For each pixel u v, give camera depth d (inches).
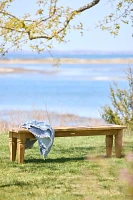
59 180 384.5
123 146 548.1
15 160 478.6
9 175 406.3
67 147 575.5
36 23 416.5
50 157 502.0
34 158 495.5
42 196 330.3
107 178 372.8
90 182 360.2
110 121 730.8
